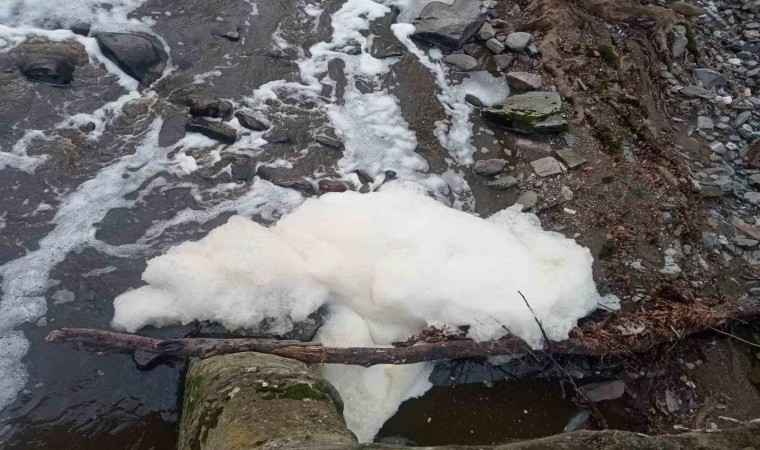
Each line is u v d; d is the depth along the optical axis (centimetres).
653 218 450
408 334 382
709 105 535
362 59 539
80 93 471
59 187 424
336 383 354
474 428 362
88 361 354
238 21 542
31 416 333
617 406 375
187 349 339
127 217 417
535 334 371
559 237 427
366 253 386
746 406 376
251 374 294
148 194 430
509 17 588
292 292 372
